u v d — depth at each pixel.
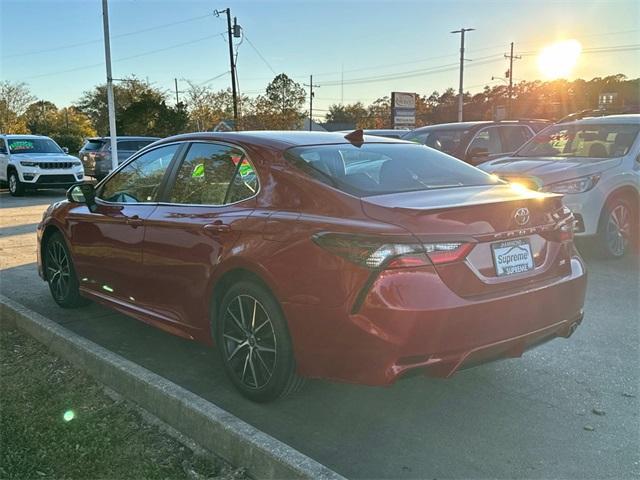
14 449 3.03
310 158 3.59
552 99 92.88
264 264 3.28
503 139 10.17
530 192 3.56
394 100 38.25
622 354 4.29
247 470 2.83
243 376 3.61
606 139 7.59
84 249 4.96
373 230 2.92
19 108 71.69
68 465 2.90
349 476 2.86
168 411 3.29
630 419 3.35
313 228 3.13
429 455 3.02
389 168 3.76
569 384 3.81
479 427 3.29
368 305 2.89
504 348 3.15
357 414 3.47
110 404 3.54
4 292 6.23
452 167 4.05
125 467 2.89
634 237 7.36
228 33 40.38
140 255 4.27
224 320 3.67
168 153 4.48
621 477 2.80
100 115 103.62
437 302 2.87
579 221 6.81
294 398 3.67
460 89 53.47
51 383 3.85
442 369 2.99
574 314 3.51
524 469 2.88
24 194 18.22
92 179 24.27
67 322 5.24
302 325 3.14
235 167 3.83
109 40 20.70
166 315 4.17
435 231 2.94
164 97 69.44
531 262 3.31
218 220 3.66
